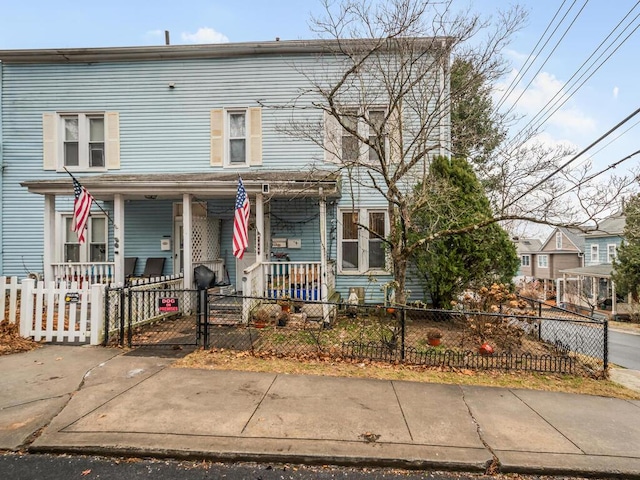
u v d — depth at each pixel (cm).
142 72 1053
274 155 1027
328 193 798
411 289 960
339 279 992
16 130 1061
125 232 1046
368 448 318
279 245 1005
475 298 777
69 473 288
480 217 819
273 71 1031
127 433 333
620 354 938
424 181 675
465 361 560
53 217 882
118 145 1051
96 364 509
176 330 691
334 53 944
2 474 285
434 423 366
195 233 913
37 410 374
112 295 625
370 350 591
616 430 365
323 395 425
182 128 1048
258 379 469
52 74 1061
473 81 751
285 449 313
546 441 339
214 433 335
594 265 2880
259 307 765
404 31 660
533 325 802
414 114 919
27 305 611
